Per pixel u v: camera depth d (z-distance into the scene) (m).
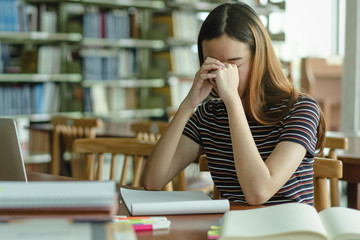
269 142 1.62
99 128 3.90
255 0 6.40
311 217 1.06
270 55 1.61
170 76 6.01
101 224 0.88
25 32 4.81
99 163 2.08
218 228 1.14
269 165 1.47
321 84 8.38
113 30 5.50
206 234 1.15
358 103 5.58
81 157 3.77
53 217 0.87
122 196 1.46
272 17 6.67
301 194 1.56
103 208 0.87
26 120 4.94
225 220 1.12
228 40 1.54
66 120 3.72
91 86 5.39
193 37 6.13
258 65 1.58
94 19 5.32
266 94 1.63
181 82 6.11
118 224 0.99
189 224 1.23
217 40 1.55
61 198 0.87
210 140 1.75
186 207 1.32
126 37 5.64
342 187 4.63
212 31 1.56
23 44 5.05
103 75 5.47
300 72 7.30
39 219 0.86
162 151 1.73
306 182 1.57
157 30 5.86
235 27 1.54
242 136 1.46
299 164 1.50
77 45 5.33
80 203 0.87
